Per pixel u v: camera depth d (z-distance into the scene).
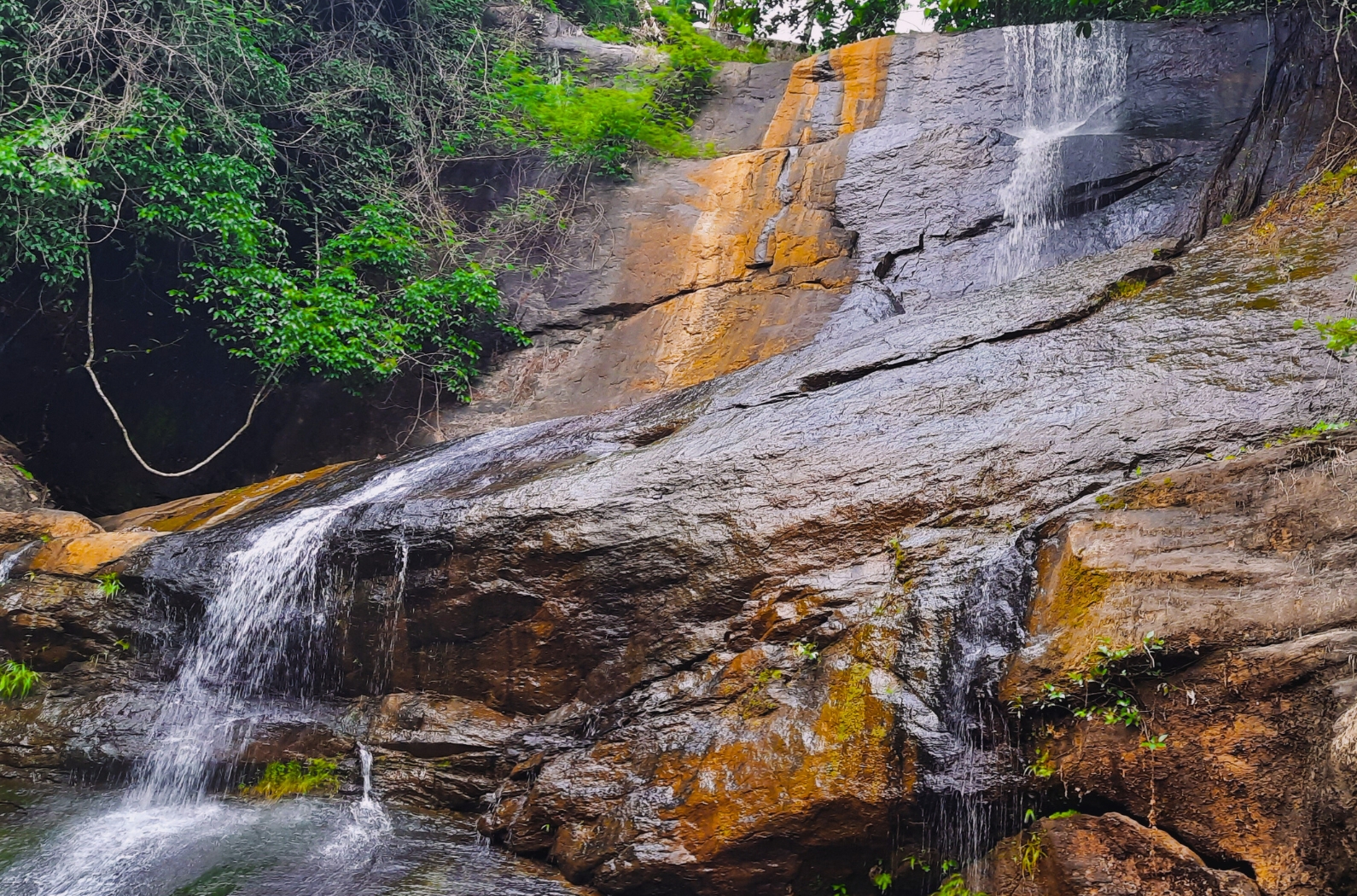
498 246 13.33
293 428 12.73
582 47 15.52
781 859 4.77
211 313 12.73
